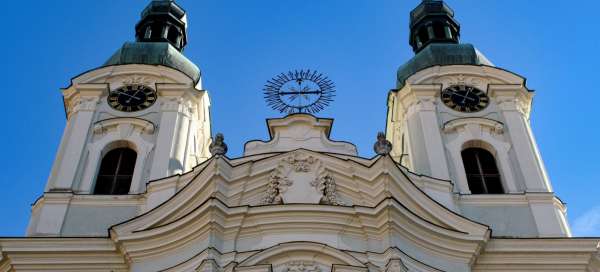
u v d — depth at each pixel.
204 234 30.30
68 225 33.75
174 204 32.06
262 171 32.88
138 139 38.31
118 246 31.27
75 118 39.34
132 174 37.31
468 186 36.62
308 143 35.66
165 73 41.69
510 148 38.34
